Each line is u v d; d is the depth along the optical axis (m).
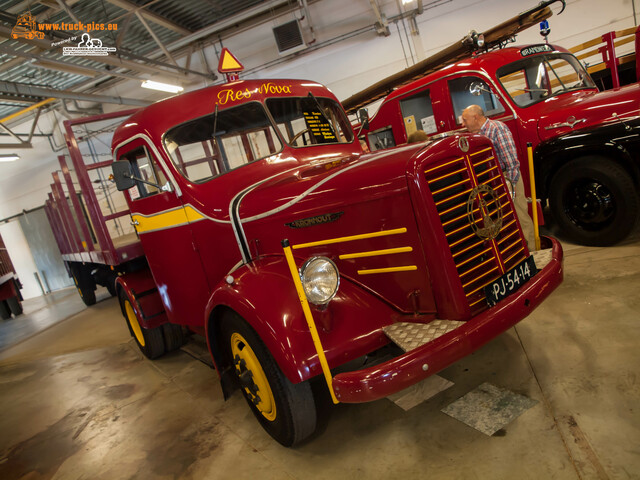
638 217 3.64
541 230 4.73
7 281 10.37
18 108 13.16
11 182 15.54
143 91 13.41
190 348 4.16
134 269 4.25
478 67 4.79
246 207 2.54
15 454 3.05
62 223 6.77
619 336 2.51
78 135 13.94
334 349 1.96
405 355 1.79
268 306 2.06
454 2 10.41
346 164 2.40
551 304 3.12
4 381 4.98
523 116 4.44
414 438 2.11
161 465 2.45
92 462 2.67
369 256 2.17
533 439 1.90
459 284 1.96
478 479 1.76
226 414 2.85
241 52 12.20
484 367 2.57
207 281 2.92
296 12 11.55
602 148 3.61
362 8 11.07
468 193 2.09
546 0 4.97
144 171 3.04
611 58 6.31
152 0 9.39
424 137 3.61
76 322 7.40
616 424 1.86
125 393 3.61
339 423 2.40
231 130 2.91
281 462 2.20
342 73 11.66
